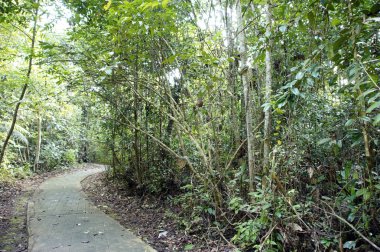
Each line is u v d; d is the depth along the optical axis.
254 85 4.53
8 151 9.27
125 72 4.59
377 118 1.63
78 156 15.06
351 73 1.89
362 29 2.03
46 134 12.57
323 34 2.42
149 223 4.66
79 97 7.35
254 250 3.27
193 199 4.35
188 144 5.39
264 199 3.08
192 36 4.68
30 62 6.76
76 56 4.67
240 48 3.90
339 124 2.88
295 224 2.88
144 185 6.47
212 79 3.84
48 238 3.82
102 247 3.52
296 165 3.10
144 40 4.33
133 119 6.65
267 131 3.49
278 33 2.76
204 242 3.71
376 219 2.62
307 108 3.00
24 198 6.58
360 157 2.73
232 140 4.45
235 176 4.10
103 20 4.66
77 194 7.04
